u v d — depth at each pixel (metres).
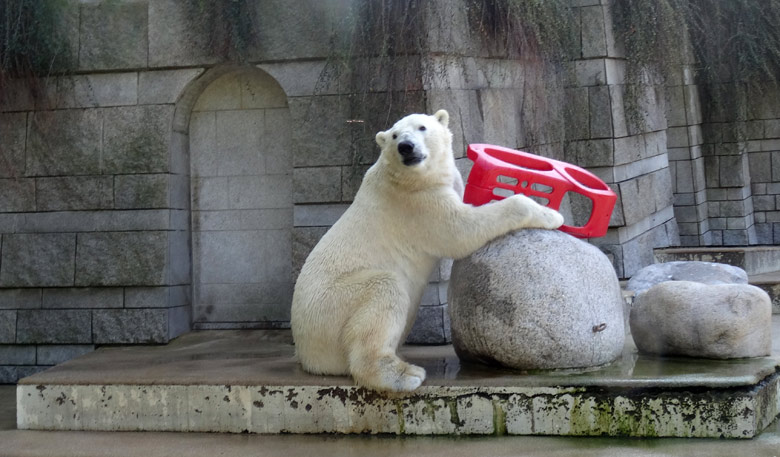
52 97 7.02
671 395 4.12
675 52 8.49
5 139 7.06
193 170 7.30
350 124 6.57
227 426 4.53
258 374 4.69
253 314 7.22
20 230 7.08
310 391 4.42
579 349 4.42
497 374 4.50
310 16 6.62
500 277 4.49
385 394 4.33
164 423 4.61
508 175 4.65
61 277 6.97
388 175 4.56
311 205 6.73
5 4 6.80
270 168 7.15
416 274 4.67
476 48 6.88
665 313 4.85
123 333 6.91
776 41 9.54
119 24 6.91
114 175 6.95
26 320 7.06
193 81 6.93
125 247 6.91
